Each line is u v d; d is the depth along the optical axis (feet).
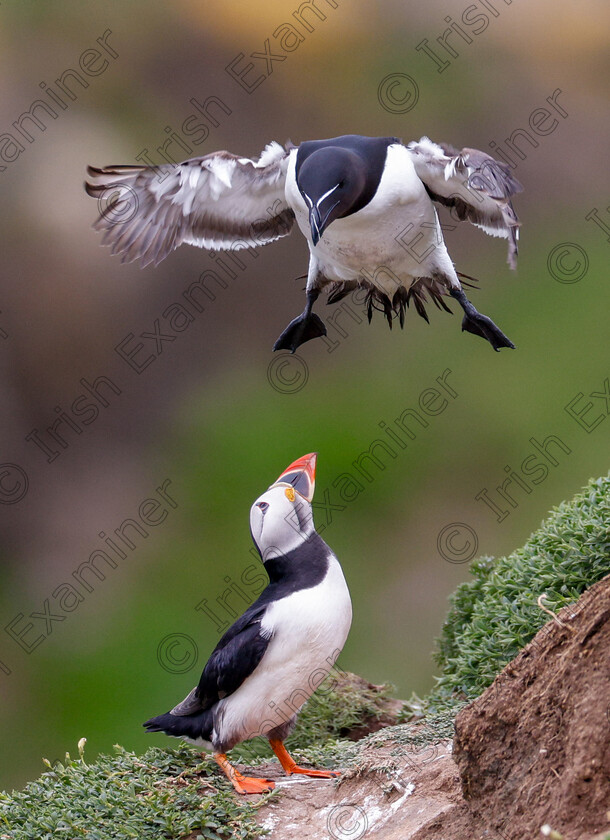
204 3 67.05
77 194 62.49
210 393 64.80
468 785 16.22
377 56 68.69
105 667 54.34
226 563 58.49
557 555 22.40
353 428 62.39
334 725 25.31
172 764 20.83
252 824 18.39
